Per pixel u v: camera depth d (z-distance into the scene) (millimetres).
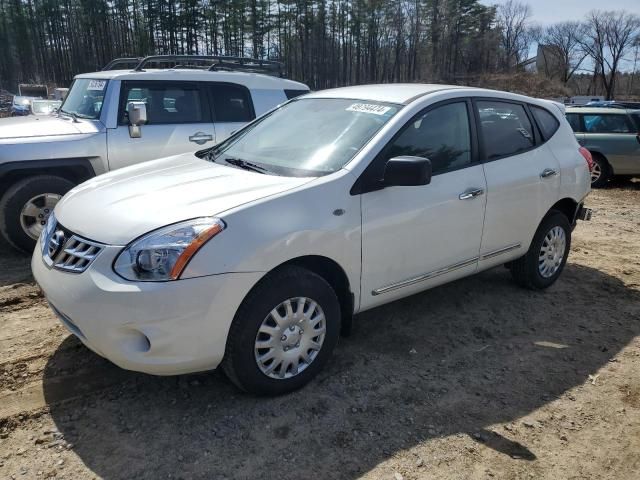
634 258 6199
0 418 2912
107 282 2676
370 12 69125
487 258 4266
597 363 3758
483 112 4238
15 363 3459
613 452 2848
